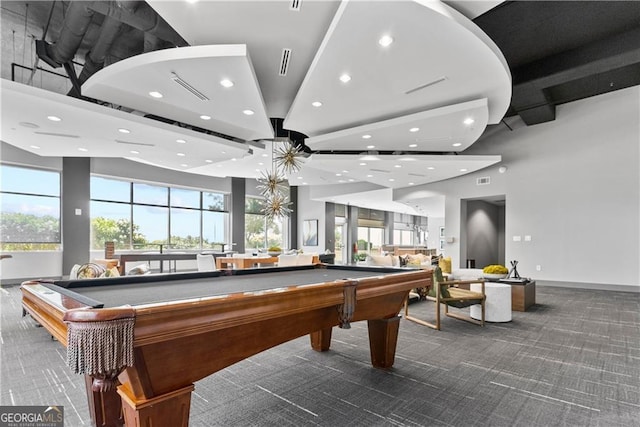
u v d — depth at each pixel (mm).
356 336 3654
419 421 1926
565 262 7297
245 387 2379
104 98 4250
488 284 4371
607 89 6566
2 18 4250
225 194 11789
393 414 2006
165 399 1256
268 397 2227
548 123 7660
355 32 2865
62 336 1154
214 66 3355
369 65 3430
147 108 4602
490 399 2193
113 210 9195
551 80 5398
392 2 2496
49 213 8008
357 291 1977
